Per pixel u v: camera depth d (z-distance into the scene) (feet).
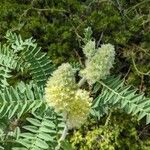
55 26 2.25
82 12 2.32
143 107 1.60
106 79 1.62
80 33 2.22
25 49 1.76
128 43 2.20
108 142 1.89
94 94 1.93
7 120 1.66
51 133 1.54
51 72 1.76
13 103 1.53
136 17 2.28
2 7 2.30
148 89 2.06
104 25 2.23
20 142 1.49
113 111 1.96
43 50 2.20
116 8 2.33
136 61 2.16
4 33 2.21
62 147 1.47
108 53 1.50
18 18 2.26
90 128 1.94
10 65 1.78
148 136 1.98
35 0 2.31
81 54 2.18
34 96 1.57
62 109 1.36
